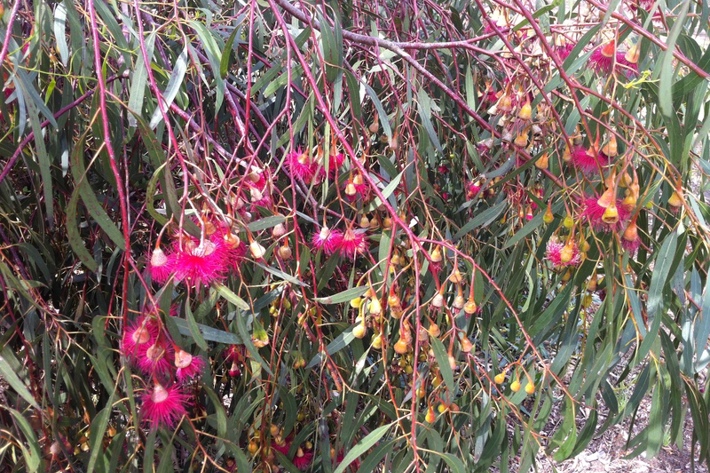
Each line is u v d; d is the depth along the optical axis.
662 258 0.46
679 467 1.10
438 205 0.69
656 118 0.58
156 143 0.37
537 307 0.71
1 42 0.40
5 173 0.41
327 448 0.61
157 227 0.61
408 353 0.61
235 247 0.39
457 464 0.46
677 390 0.54
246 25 0.66
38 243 0.57
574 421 0.55
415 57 0.67
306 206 0.64
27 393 0.40
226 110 0.66
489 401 0.61
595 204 0.48
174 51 0.59
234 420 0.53
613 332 0.53
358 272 0.73
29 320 0.52
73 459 0.55
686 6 0.32
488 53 0.54
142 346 0.40
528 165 0.56
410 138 0.57
